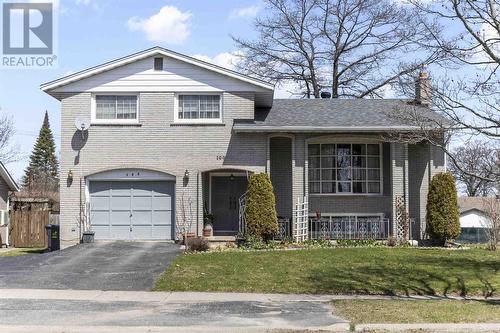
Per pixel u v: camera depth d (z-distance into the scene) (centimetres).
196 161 2264
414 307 1148
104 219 2278
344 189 2378
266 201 2109
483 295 1345
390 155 2316
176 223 2239
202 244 1967
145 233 2270
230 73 2267
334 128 2208
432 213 2152
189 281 1449
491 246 2091
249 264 1658
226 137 2272
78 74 2261
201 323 1011
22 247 2533
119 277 1502
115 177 2273
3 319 1030
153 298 1270
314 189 2375
